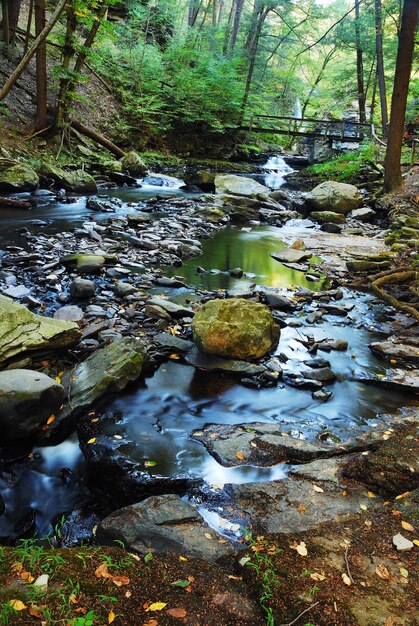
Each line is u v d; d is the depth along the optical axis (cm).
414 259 852
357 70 2525
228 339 480
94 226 966
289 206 1509
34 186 1264
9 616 183
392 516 278
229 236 1077
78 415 388
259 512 289
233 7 3148
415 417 409
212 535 263
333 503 295
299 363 497
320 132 2473
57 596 196
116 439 362
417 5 1253
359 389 461
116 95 2098
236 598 212
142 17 2273
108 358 440
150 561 229
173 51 2302
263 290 696
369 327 602
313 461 340
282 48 3269
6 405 343
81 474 347
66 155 1574
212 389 445
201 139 2355
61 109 1566
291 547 248
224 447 357
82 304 588
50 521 307
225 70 2369
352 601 210
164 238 957
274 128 2605
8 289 603
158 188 1587
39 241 836
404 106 1372
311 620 199
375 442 362
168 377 458
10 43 1748
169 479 319
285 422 402
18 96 1636
